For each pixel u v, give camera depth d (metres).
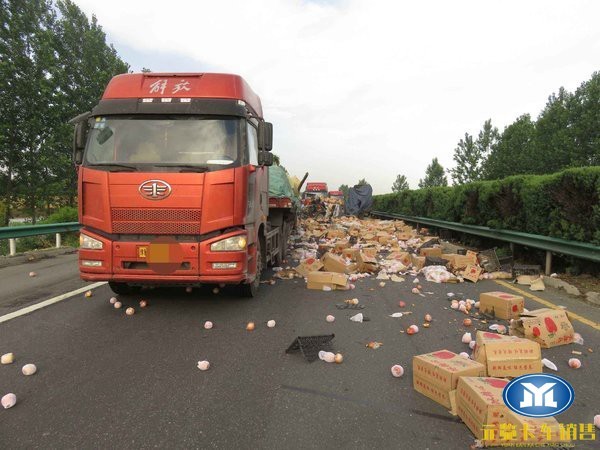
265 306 6.47
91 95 24.06
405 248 14.70
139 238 5.48
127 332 5.18
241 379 3.84
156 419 3.12
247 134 6.07
